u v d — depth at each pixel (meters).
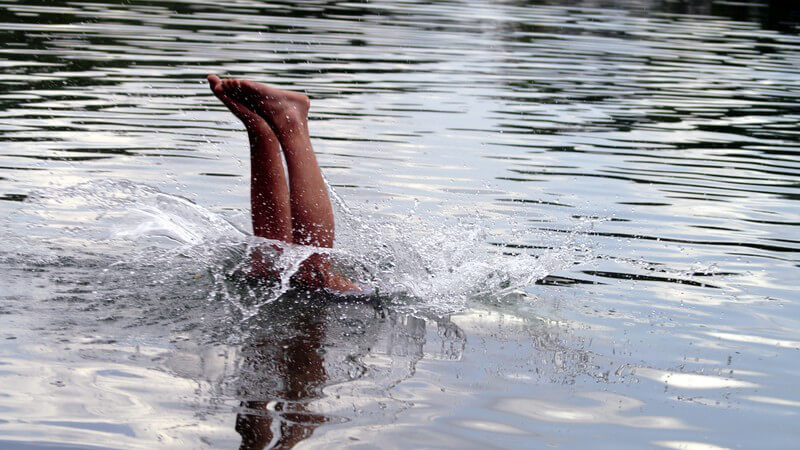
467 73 8.70
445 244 4.02
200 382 2.58
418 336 3.06
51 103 6.51
